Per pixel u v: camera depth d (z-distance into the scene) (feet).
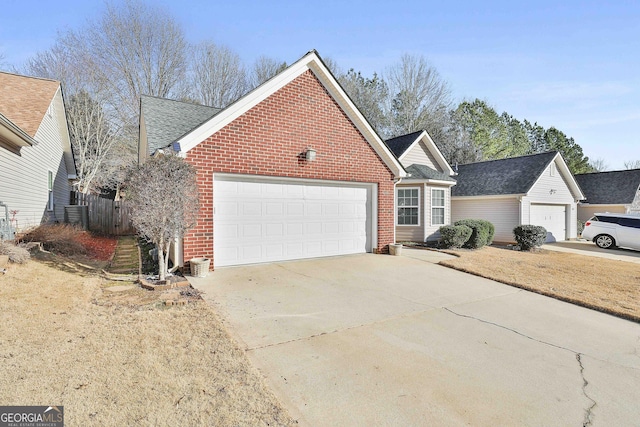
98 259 30.60
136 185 20.29
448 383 11.16
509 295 22.56
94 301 17.65
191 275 23.57
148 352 11.98
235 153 25.94
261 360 12.23
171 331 13.91
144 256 32.60
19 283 18.52
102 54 81.20
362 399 10.06
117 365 10.99
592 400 10.49
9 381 9.75
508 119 127.75
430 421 9.18
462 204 64.49
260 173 27.17
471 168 69.87
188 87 97.66
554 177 62.75
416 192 49.75
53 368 10.60
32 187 36.63
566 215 67.51
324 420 9.04
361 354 13.01
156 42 89.61
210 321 15.16
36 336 12.78
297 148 29.17
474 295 22.06
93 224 51.37
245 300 18.81
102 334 13.35
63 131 49.67
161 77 90.84
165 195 20.43
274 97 27.78
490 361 12.91
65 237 30.37
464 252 42.45
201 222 24.57
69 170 56.29
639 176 73.51
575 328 16.96
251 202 27.68
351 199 33.91
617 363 13.20
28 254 22.84
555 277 28.63
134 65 86.12
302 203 30.55
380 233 35.22
